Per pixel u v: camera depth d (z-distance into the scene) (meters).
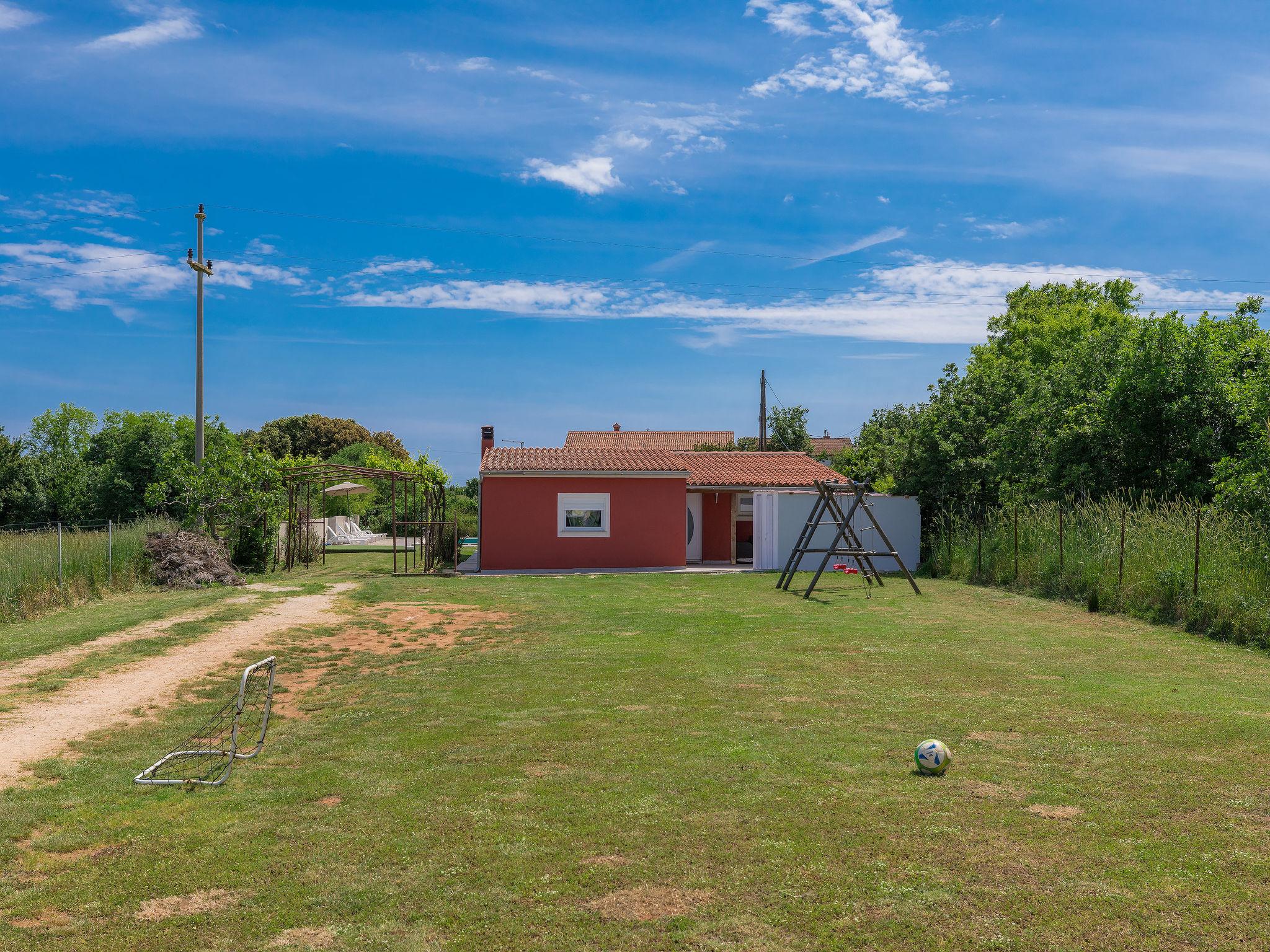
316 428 65.25
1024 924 4.02
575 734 7.35
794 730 7.40
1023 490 21.44
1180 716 7.69
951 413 24.16
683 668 10.16
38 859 4.98
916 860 4.71
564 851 4.91
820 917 4.11
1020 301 41.12
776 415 45.72
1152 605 13.60
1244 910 4.12
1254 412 15.52
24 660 10.87
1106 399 19.62
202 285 22.12
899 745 6.91
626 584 19.78
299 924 4.15
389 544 37.38
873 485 30.23
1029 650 11.22
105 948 3.95
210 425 32.25
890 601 16.55
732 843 4.98
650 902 4.29
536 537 24.09
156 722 8.20
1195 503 17.39
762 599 16.92
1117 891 4.33
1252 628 11.48
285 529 26.38
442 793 5.95
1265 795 5.65
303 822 5.46
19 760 6.97
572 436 45.53
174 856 4.97
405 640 12.67
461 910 4.25
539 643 12.14
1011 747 6.82
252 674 10.25
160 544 19.02
